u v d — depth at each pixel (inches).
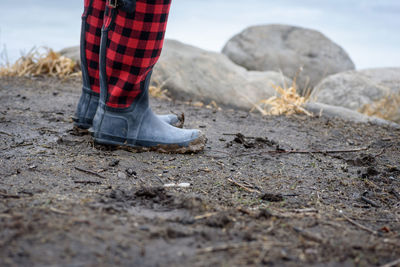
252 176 95.7
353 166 109.3
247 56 374.6
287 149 121.4
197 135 108.1
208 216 68.5
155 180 88.2
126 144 103.3
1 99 159.6
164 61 270.4
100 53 93.0
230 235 62.1
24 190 74.9
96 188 79.9
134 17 87.5
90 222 62.1
